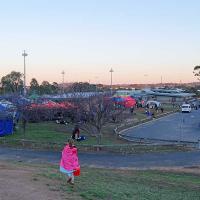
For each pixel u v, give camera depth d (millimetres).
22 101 47562
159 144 33781
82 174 20219
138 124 55469
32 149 33031
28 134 40281
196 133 46531
